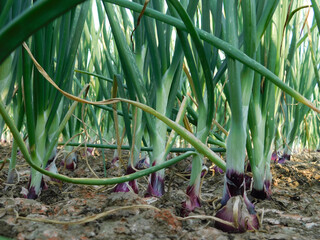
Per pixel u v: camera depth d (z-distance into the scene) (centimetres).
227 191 61
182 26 61
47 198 83
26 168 123
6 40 22
